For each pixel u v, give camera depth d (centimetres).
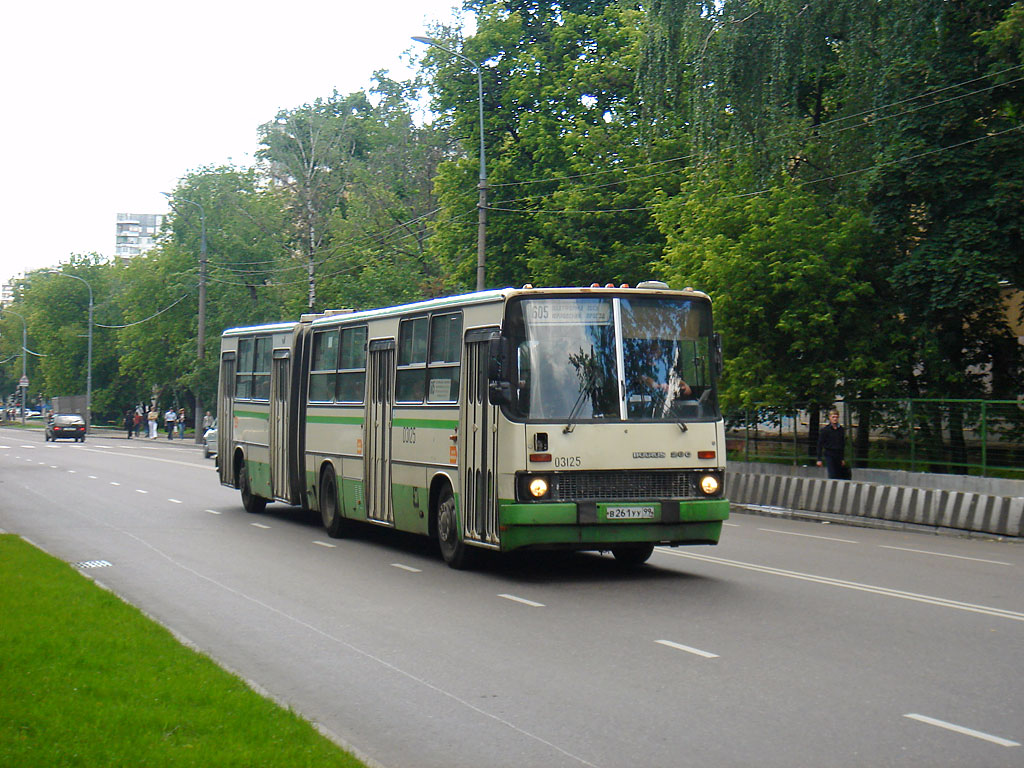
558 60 4153
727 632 998
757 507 2523
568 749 648
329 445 1848
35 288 9906
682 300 1369
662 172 3709
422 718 722
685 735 671
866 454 2812
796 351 2861
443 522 1464
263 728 626
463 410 1407
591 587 1282
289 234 6631
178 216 6756
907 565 1486
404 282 5484
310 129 6550
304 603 1180
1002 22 2348
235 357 2362
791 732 673
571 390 1305
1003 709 723
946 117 2581
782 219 2780
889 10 2541
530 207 4047
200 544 1716
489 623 1059
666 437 1317
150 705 671
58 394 9706
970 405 2552
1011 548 1752
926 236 2730
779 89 2708
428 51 4484
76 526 1972
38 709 650
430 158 7062
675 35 2889
